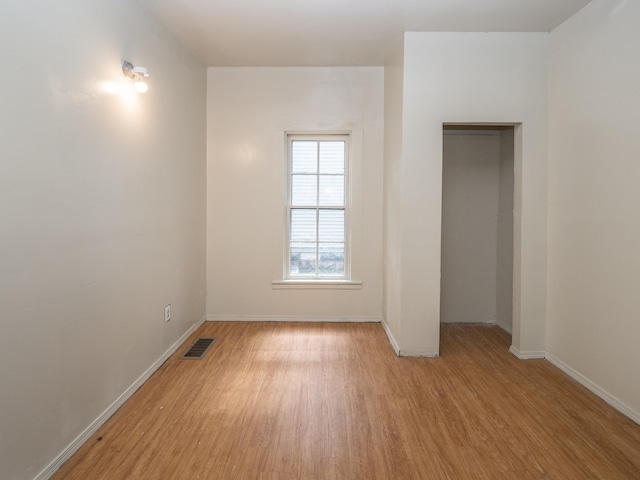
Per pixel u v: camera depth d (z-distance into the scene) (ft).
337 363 10.27
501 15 9.35
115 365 7.80
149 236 9.27
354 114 13.43
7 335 5.13
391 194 12.04
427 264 10.65
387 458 6.41
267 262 13.79
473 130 13.35
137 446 6.68
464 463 6.29
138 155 8.66
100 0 7.14
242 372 9.67
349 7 9.09
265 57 12.46
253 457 6.41
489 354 10.96
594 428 7.29
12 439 5.23
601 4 8.32
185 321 11.81
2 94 4.99
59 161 6.07
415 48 10.33
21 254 5.34
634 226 7.54
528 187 10.39
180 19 9.73
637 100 7.41
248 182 13.61
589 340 8.84
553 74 10.09
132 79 8.25
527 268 10.50
